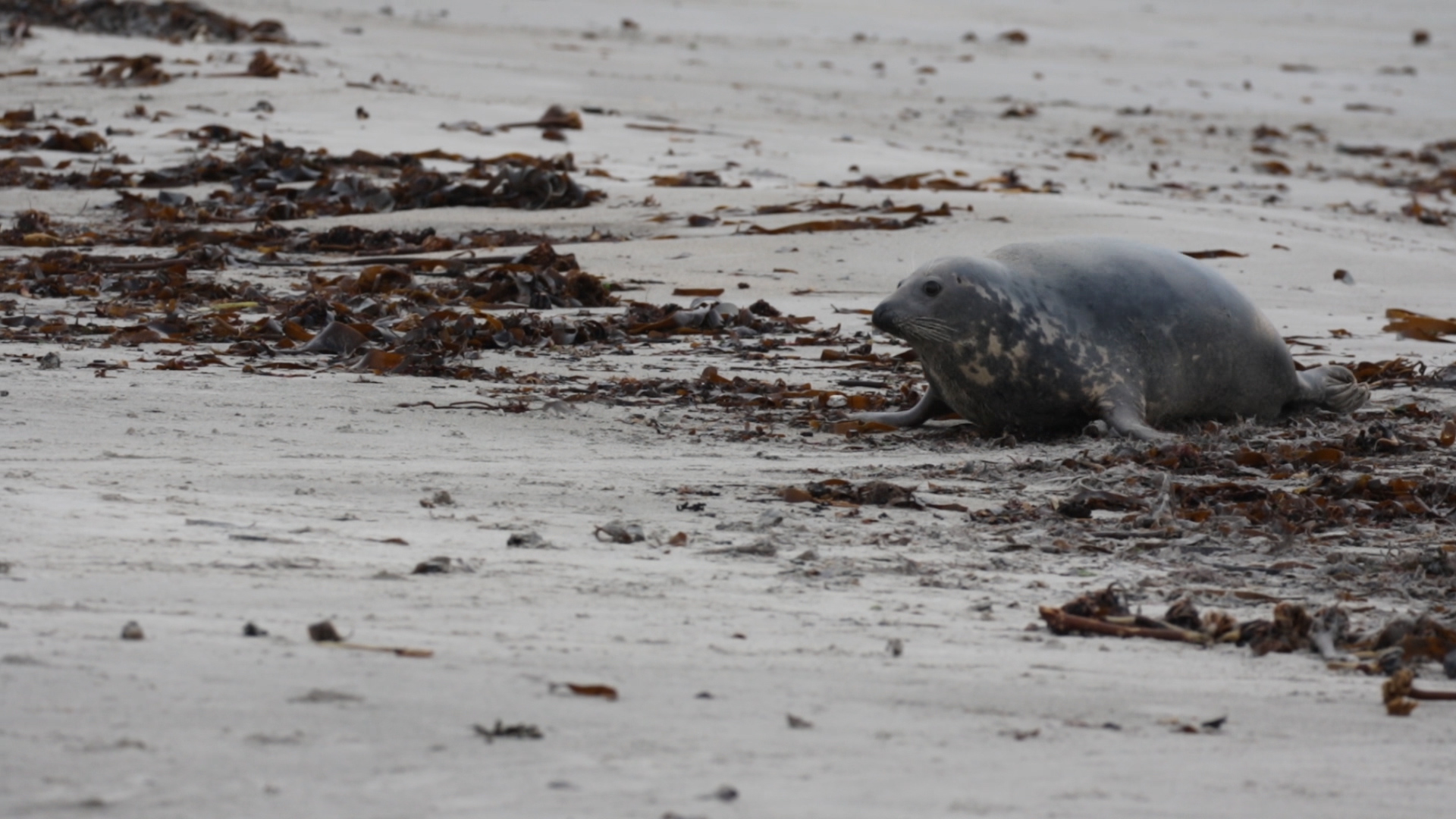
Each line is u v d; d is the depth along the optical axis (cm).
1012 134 11438
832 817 1114
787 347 4456
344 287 5197
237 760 1142
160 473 2453
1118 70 16138
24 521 2003
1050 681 1574
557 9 16550
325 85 10019
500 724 1245
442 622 1625
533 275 5219
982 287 3238
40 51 11100
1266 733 1454
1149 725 1448
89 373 3491
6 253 5906
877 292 5550
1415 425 3538
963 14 19325
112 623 1520
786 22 17362
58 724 1190
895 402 3672
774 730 1323
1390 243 7006
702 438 3155
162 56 11156
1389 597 2073
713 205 7106
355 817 1051
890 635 1727
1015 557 2208
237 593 1695
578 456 2880
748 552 2130
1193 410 3438
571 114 9188
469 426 3120
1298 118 14150
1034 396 3275
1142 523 2444
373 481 2503
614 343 4447
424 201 7144
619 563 2017
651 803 1113
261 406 3194
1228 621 1828
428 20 15238
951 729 1378
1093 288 3334
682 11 17300
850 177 8244
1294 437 3334
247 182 7425
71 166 7731
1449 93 16188
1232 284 3512
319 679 1354
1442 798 1281
